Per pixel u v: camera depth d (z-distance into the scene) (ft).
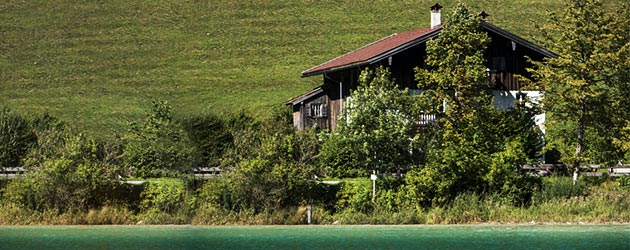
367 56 222.89
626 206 175.83
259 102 369.71
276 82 396.57
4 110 220.64
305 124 245.45
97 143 203.92
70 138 194.80
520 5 472.03
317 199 176.14
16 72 413.18
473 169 176.24
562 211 173.58
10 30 456.86
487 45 214.69
